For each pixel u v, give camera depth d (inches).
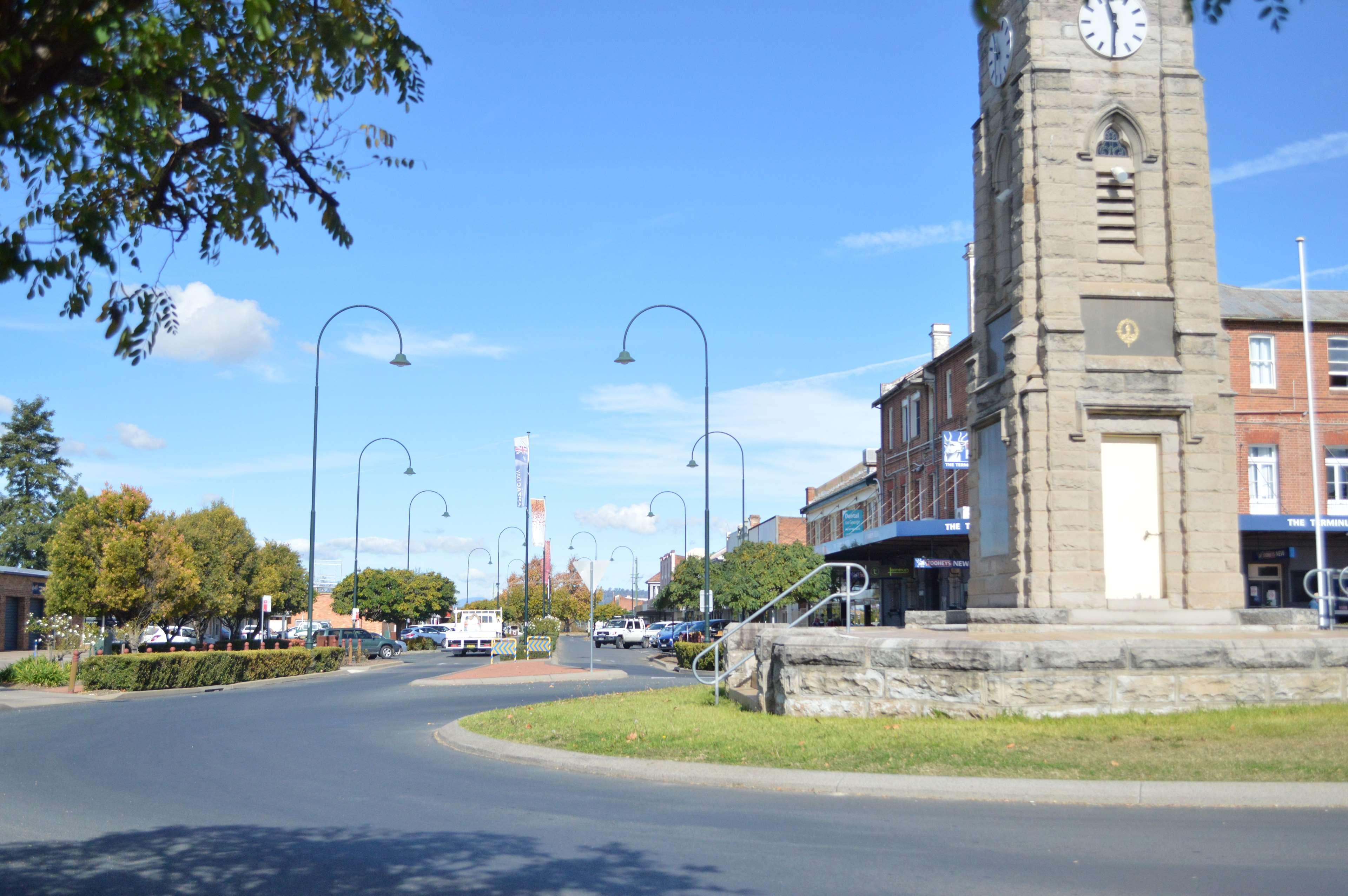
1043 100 722.2
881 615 2129.7
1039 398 696.4
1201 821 367.6
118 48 230.2
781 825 372.5
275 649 1599.4
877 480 2255.2
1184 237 718.5
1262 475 1520.7
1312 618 681.0
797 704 596.4
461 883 294.0
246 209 293.0
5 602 2386.8
